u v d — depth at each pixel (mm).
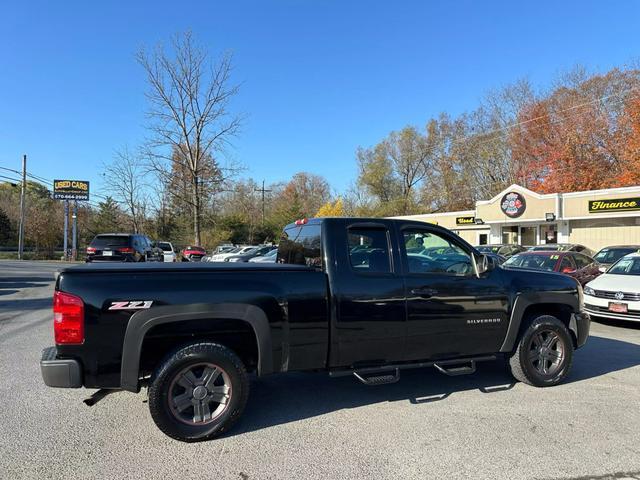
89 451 3514
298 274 4090
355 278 4270
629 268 9875
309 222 4781
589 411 4387
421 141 56750
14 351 6445
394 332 4383
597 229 26125
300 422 4117
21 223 37375
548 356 5191
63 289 3492
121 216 48594
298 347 4031
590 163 34719
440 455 3477
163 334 3719
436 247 4770
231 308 3779
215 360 3740
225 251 28531
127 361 3547
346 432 3898
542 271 5426
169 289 3660
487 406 4520
